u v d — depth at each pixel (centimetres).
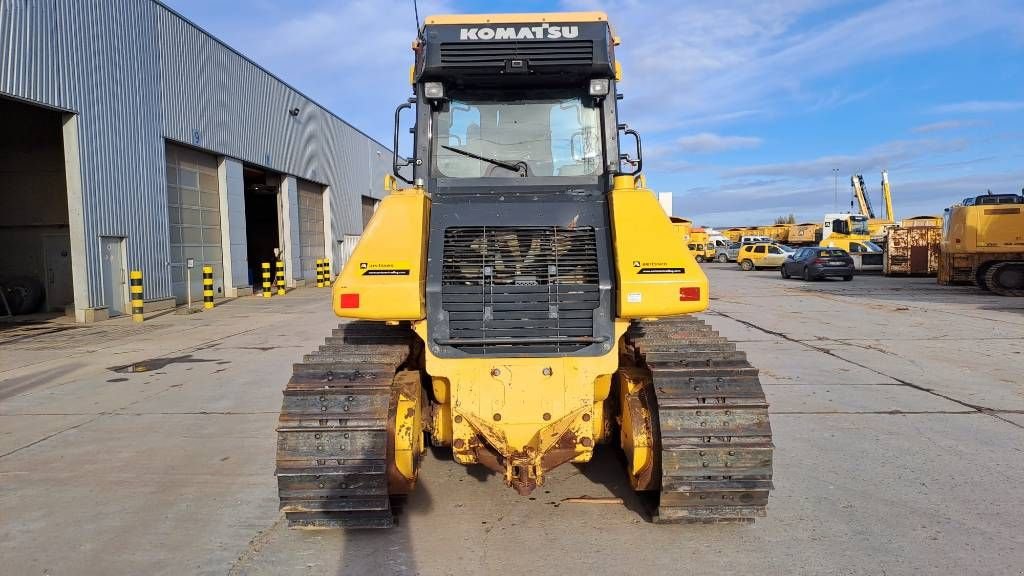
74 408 763
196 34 2047
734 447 396
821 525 430
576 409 408
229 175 2264
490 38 475
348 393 408
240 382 893
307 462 396
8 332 1416
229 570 382
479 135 500
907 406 727
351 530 432
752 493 405
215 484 521
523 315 416
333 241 3269
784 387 820
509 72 477
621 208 432
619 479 513
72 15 1513
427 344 414
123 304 1684
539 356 410
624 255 406
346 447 396
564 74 485
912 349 1093
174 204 1977
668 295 394
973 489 489
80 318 1555
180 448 612
